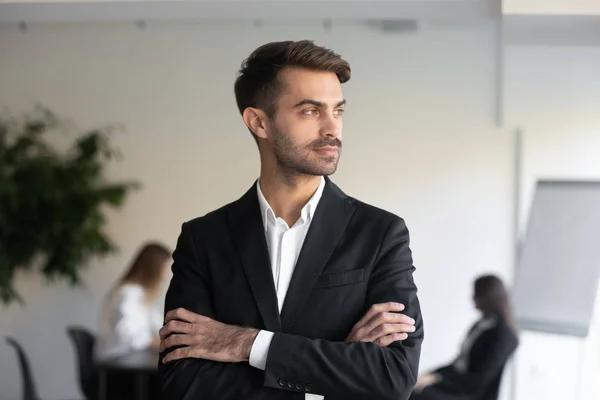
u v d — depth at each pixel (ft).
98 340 17.51
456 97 19.74
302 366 5.82
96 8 14.74
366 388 5.82
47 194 19.44
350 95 20.06
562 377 17.95
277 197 6.33
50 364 21.16
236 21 20.44
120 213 20.94
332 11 14.92
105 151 20.39
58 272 20.39
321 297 6.06
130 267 17.94
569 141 18.79
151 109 20.83
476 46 19.63
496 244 19.52
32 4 14.39
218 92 20.65
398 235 6.27
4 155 19.75
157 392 16.20
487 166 19.58
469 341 16.07
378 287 6.12
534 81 18.86
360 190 20.01
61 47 20.97
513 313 16.80
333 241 6.18
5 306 21.24
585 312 16.62
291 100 6.01
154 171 20.85
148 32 20.77
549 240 17.81
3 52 21.04
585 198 17.40
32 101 21.02
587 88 18.66
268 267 6.17
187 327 6.15
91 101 20.93
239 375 6.00
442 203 19.76
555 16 13.69
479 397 15.74
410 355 5.98
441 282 19.72
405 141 19.92
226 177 20.68
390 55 19.95
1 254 19.57
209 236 6.41
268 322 6.06
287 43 6.14
